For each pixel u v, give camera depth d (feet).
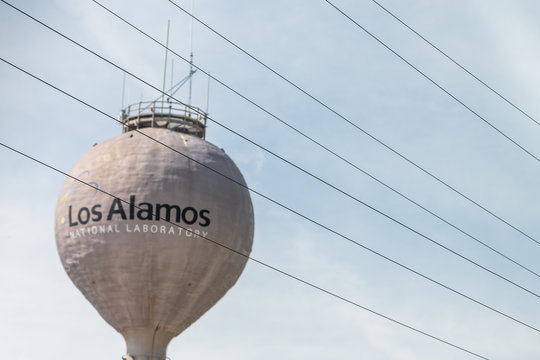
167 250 138.21
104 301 142.10
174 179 140.36
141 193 138.92
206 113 159.22
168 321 142.82
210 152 147.74
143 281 139.03
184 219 138.82
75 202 141.49
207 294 143.33
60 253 143.95
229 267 143.95
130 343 144.05
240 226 144.87
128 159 142.10
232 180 146.20
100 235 138.72
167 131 149.38
